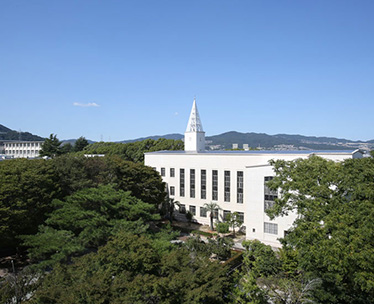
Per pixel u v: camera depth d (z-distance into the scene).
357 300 20.61
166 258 21.11
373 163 22.44
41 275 22.78
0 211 28.59
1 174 32.31
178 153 55.72
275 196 39.41
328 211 20.70
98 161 42.72
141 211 30.88
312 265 21.06
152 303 17.94
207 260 22.25
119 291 17.64
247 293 20.34
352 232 17.53
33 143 151.75
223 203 49.53
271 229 40.09
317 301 20.33
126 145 100.31
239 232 47.16
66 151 111.62
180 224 52.72
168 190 57.59
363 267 17.06
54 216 29.41
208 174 51.34
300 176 23.45
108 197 30.67
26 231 32.81
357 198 20.25
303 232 20.17
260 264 24.30
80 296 16.78
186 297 17.06
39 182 33.19
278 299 20.31
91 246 32.81
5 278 21.75
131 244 21.48
